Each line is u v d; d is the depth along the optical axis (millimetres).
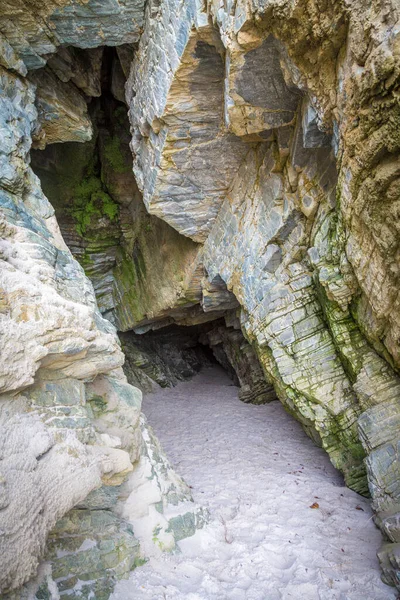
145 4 4891
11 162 4523
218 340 10758
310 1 2980
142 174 6551
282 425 8172
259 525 4887
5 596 2971
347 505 5133
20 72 4930
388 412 4348
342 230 4113
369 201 3256
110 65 8789
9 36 4781
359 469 5141
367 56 2801
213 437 7895
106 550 3846
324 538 4598
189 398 10367
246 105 4320
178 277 7914
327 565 4156
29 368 3123
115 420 4273
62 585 3514
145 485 4480
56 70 5738
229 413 9039
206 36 4105
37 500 2967
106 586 3709
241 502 5441
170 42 4496
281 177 5141
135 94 6312
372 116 2908
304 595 3803
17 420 3092
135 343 11523
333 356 5195
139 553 4102
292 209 5070
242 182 5781
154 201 6199
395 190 2969
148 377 11023
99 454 3656
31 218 4559
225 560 4367
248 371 9484
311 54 3354
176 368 12055
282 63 3764
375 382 4492
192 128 5203
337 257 4500
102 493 4031
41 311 3338
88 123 6152
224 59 4270
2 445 2867
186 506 4793
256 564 4254
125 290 10094
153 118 5352
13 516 2764
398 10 2506
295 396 5473
